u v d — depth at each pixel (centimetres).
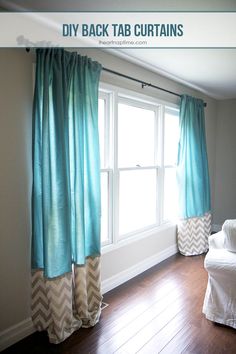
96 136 220
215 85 371
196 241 371
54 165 187
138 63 279
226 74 319
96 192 221
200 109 381
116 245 275
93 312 216
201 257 360
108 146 269
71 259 198
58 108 187
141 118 313
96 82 221
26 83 189
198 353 179
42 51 184
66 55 197
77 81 205
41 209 188
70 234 196
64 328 194
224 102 462
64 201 190
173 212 374
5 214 183
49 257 184
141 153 316
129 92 277
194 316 221
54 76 188
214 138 469
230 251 212
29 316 200
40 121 186
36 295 196
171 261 343
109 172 269
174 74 320
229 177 466
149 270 315
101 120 263
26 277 196
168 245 360
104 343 189
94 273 222
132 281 287
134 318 219
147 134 323
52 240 185
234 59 268
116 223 276
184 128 352
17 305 192
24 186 191
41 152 184
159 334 199
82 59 209
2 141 178
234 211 464
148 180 330
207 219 393
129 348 184
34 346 187
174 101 348
